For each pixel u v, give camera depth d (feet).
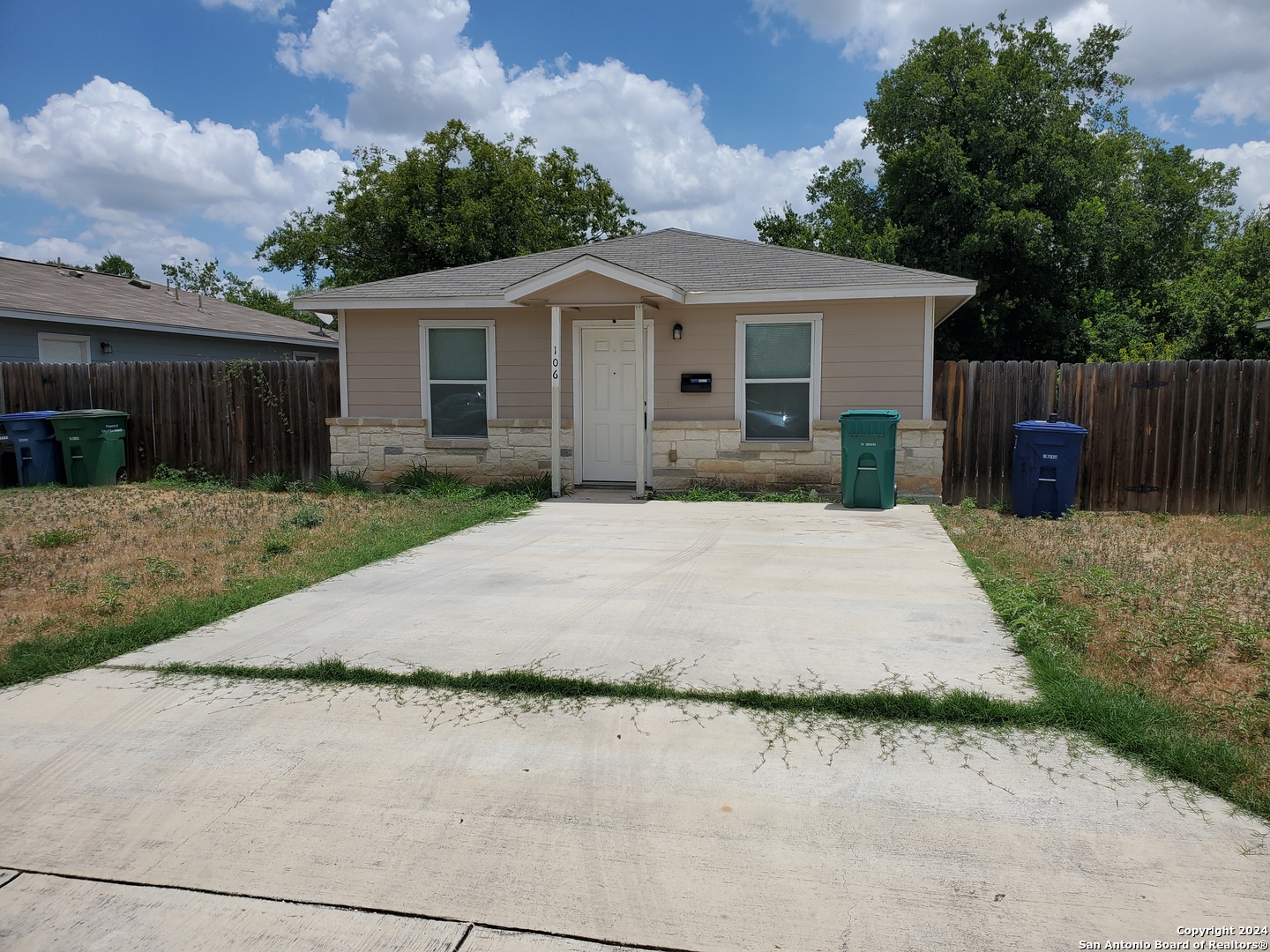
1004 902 8.20
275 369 40.09
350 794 10.36
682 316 35.17
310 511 29.86
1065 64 80.12
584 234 103.19
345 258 92.73
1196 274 76.74
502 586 19.53
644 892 8.45
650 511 30.63
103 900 8.48
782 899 8.29
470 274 40.06
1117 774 10.60
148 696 13.35
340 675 13.93
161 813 10.03
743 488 35.14
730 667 14.03
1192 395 31.78
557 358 33.86
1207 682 13.33
